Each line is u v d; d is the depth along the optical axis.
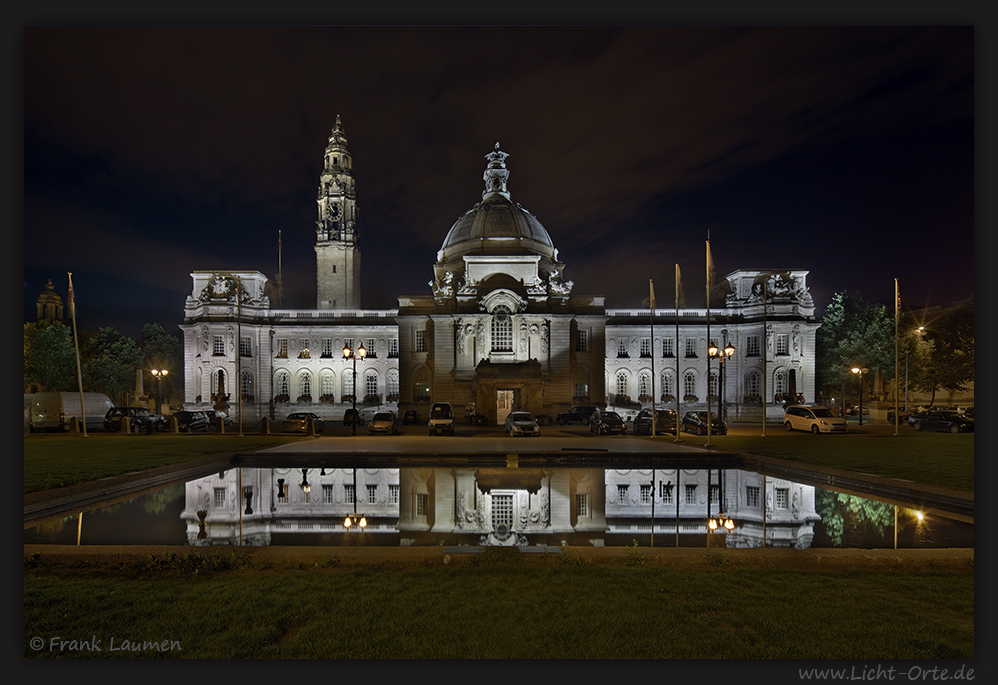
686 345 70.06
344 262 91.88
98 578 9.82
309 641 7.23
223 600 8.60
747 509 17.80
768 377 66.12
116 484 20.42
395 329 72.44
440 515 16.97
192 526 15.45
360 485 22.16
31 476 20.72
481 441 37.00
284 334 71.81
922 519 16.34
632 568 10.27
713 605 8.44
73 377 75.25
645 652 6.93
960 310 69.19
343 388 72.06
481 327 61.34
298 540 14.01
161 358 100.31
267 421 44.66
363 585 9.31
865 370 70.19
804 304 68.25
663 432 45.06
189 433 46.44
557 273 65.50
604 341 64.44
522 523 15.96
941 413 49.38
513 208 71.81
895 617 8.01
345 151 93.88
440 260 75.88
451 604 8.41
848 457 27.17
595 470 26.03
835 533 14.64
